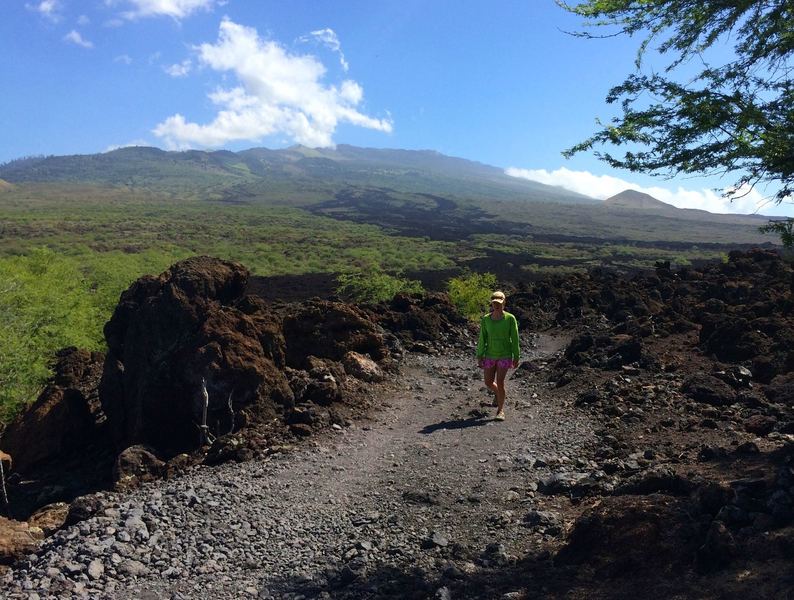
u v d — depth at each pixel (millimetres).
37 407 10984
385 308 17422
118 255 55469
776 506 4078
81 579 4949
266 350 10188
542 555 4625
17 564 5434
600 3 4902
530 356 14609
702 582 3619
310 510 6176
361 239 129625
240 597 4566
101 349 19891
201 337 9320
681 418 7879
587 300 19172
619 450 6953
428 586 4344
